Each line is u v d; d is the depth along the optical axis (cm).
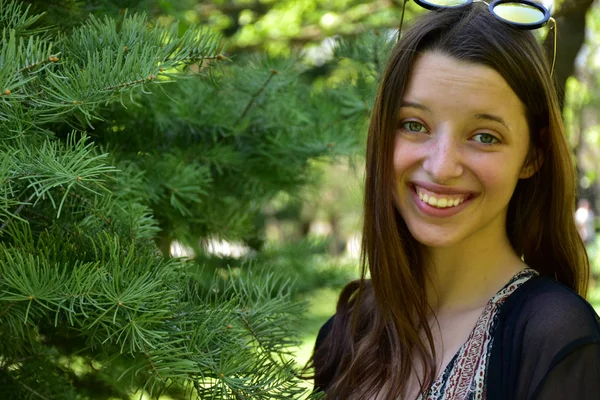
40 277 85
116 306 88
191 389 104
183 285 104
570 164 108
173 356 89
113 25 102
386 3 394
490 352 100
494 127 98
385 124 104
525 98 100
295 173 167
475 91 97
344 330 128
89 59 92
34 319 102
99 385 123
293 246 196
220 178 159
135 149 138
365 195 114
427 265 114
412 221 105
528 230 114
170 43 98
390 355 116
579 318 97
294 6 429
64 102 90
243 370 93
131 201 114
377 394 114
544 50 105
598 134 408
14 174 84
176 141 151
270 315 111
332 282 188
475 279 111
